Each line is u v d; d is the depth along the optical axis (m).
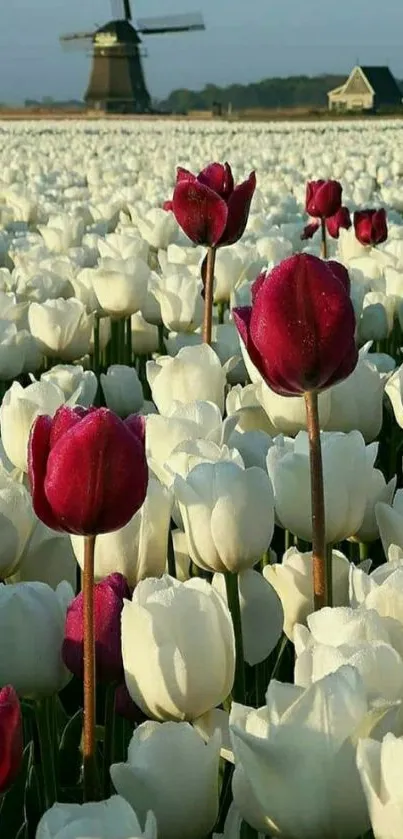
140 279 2.60
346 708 0.96
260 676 1.32
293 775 0.96
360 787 0.96
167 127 19.91
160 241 3.93
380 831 0.94
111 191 6.27
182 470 1.34
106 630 1.11
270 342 1.12
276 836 0.99
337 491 1.26
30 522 1.26
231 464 1.22
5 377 2.16
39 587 1.15
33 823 1.19
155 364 1.78
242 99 71.44
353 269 2.88
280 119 29.52
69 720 1.30
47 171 8.60
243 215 1.87
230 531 1.22
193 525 1.23
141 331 2.82
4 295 2.62
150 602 1.08
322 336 1.12
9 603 1.12
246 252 3.01
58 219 4.00
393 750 0.93
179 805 1.03
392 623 1.06
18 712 0.99
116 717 1.21
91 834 0.95
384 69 46.81
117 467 1.03
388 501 1.38
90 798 1.09
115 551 1.22
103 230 4.55
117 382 1.97
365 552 1.41
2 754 0.98
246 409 1.64
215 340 2.21
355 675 0.96
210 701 1.09
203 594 1.08
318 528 1.17
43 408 1.59
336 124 22.09
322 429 1.58
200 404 1.48
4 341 2.12
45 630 1.13
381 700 1.00
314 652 1.02
